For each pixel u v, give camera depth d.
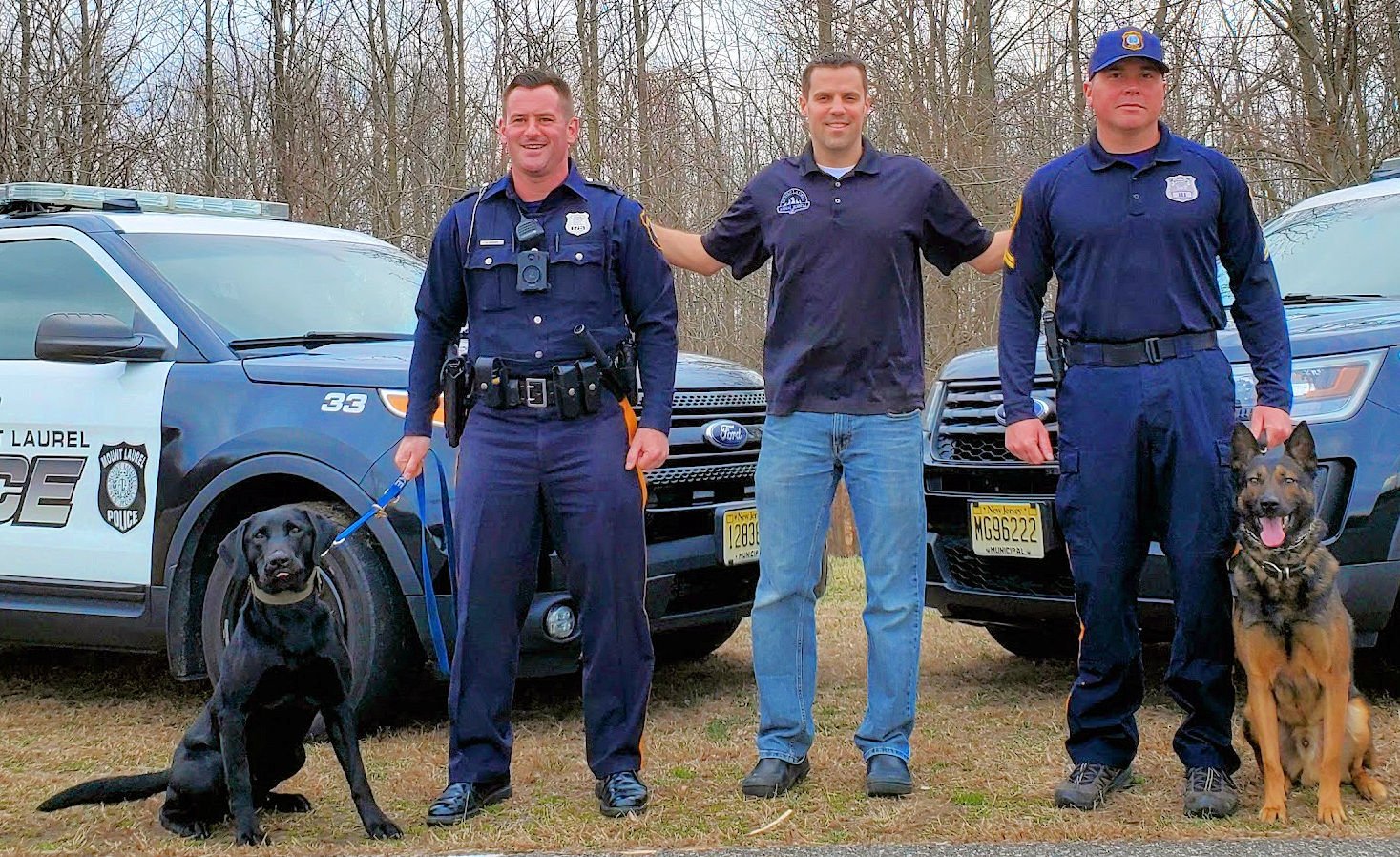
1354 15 11.91
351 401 4.69
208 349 5.07
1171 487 3.76
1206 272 3.75
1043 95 12.80
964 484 5.14
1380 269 5.54
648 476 4.80
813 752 4.46
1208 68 12.66
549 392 3.79
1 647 6.77
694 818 3.72
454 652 3.98
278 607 3.50
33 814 3.85
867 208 4.01
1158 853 3.22
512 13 14.70
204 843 3.55
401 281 6.14
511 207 3.90
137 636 5.03
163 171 16.39
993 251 4.17
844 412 4.06
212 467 4.80
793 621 4.10
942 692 5.42
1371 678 5.13
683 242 4.27
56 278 5.55
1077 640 5.93
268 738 3.69
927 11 12.95
